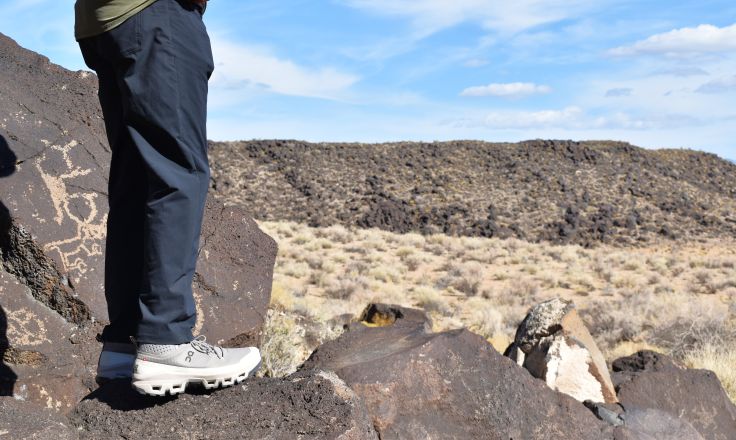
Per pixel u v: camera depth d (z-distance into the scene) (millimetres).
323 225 58562
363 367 3402
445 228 56438
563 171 73312
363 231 51031
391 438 3238
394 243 45219
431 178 70688
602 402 4508
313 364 3928
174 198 2227
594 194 66938
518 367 3717
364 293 25641
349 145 80688
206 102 2342
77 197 4453
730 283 31156
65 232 4277
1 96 4617
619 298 27016
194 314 2342
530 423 3533
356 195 66125
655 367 5684
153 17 2197
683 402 5242
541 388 3695
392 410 3297
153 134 2236
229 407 2502
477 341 3719
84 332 4117
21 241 4125
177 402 2479
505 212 60875
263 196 66938
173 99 2209
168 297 2229
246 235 5145
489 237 54781
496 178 71562
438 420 3377
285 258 35406
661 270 36094
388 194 64750
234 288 4887
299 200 66000
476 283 29109
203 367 2354
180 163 2262
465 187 68438
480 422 3428
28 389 3854
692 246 53469
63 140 4621
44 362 3965
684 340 15078
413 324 4406
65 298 4125
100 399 2484
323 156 76938
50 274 4137
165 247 2215
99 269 4301
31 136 4508
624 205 64688
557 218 59250
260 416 2473
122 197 2461
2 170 4277
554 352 5012
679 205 66688
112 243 2484
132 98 2195
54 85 4918
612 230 56812
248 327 4824
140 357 2271
